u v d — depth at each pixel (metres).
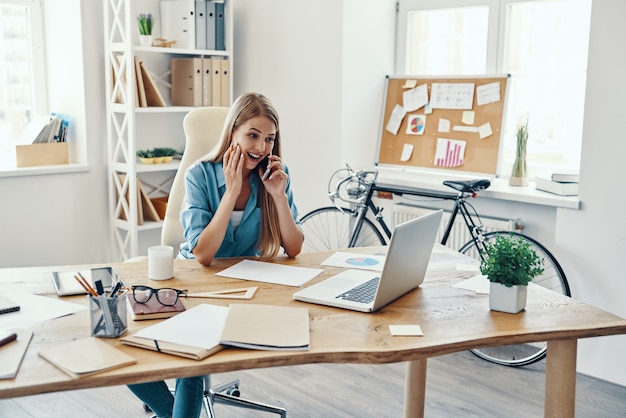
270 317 1.70
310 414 2.70
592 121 2.95
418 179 3.79
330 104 3.94
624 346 3.00
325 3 3.87
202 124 2.88
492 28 3.66
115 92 3.93
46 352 1.48
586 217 3.03
